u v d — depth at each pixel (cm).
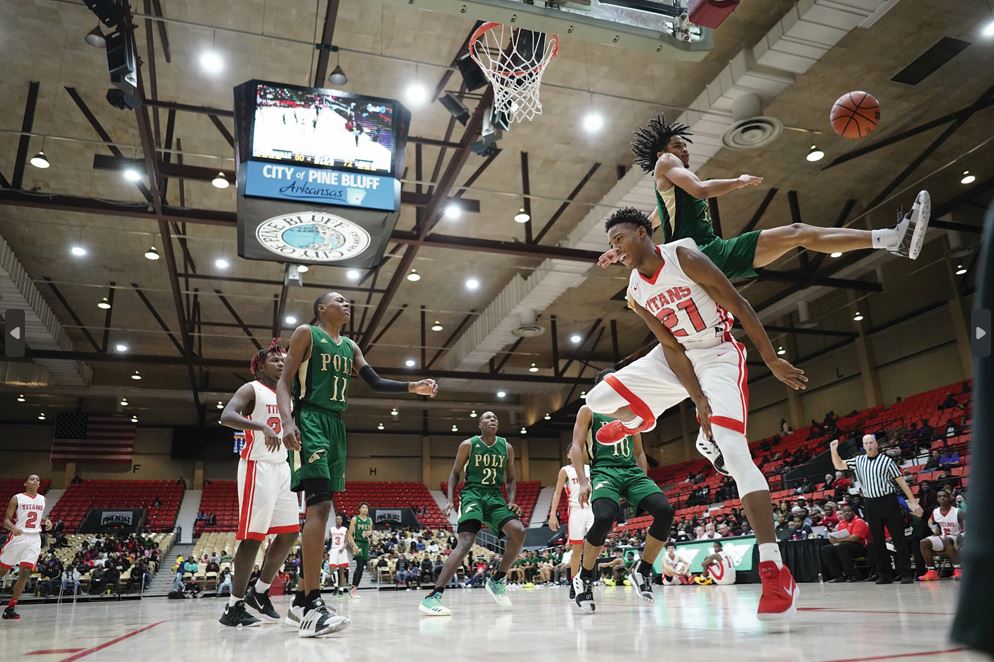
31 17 1066
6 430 2900
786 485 1783
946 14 1104
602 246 1553
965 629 63
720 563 1062
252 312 2239
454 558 512
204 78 1202
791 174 1527
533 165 1478
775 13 1086
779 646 184
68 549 2200
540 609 511
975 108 1255
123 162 1148
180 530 2622
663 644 207
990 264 65
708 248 290
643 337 2569
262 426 349
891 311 2112
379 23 1087
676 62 1181
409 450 3369
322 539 311
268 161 741
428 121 1330
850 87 1259
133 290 2075
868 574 869
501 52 772
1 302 1827
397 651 219
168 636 329
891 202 1686
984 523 64
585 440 495
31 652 245
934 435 1638
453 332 2511
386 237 803
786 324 2425
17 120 1297
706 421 281
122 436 2848
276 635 321
